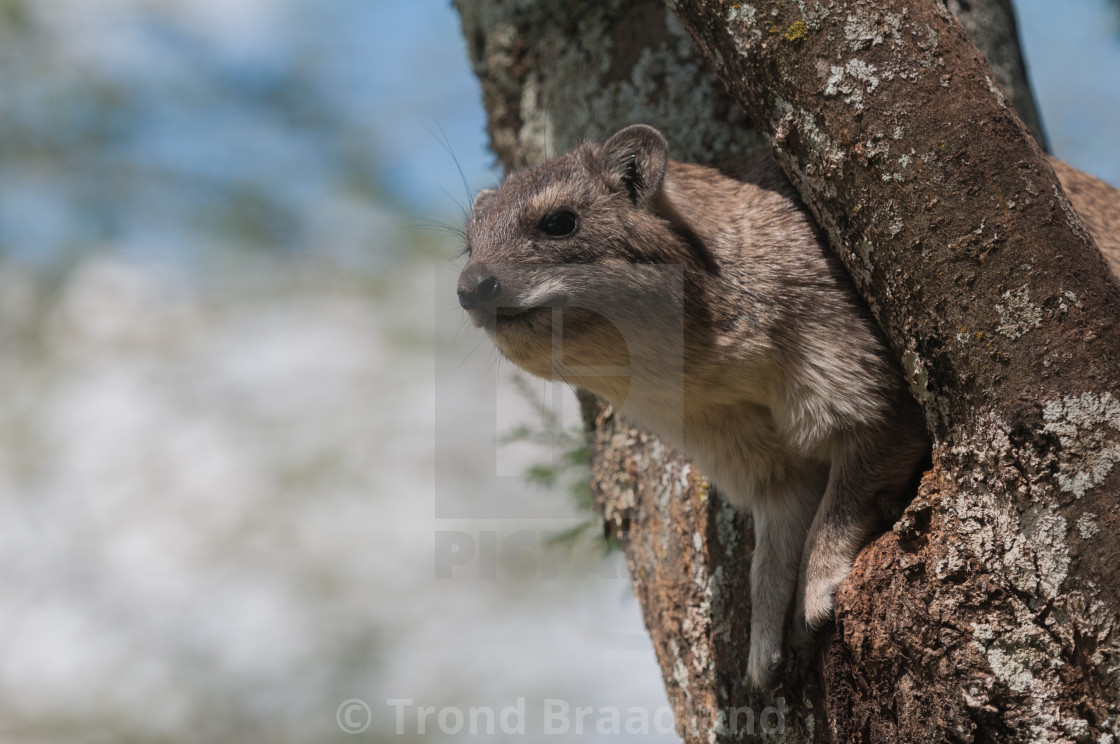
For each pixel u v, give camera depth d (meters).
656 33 10.36
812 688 7.84
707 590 9.01
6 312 24.06
